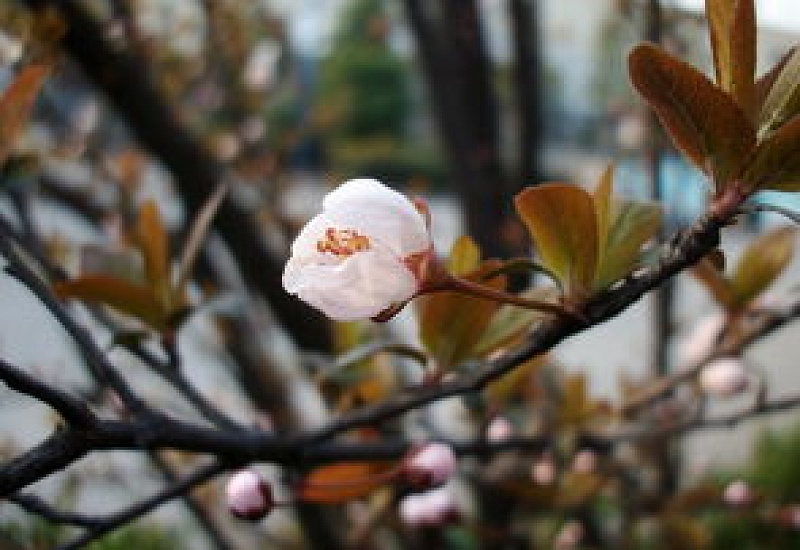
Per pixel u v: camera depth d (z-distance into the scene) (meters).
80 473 0.41
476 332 0.20
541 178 0.45
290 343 0.39
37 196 0.37
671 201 0.32
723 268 0.17
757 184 0.16
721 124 0.16
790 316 0.25
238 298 0.24
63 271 0.24
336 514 0.38
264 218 0.45
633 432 0.30
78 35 0.30
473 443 0.25
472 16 0.40
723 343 0.26
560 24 0.75
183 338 0.54
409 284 0.16
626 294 0.17
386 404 0.20
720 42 0.17
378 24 0.76
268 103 0.53
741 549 0.59
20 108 0.21
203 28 0.51
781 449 0.89
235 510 0.22
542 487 0.30
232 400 0.48
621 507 0.45
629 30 0.38
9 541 0.29
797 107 0.17
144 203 0.22
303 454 0.20
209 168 0.34
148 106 0.32
